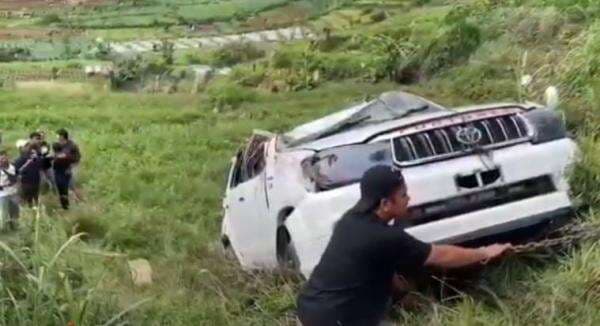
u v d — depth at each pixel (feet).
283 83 107.86
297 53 121.29
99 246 30.30
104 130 82.89
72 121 91.81
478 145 18.56
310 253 18.29
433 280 18.24
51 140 71.31
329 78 106.52
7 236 21.57
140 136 67.77
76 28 335.88
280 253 20.84
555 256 18.34
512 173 18.38
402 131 18.84
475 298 17.69
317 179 18.61
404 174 18.04
